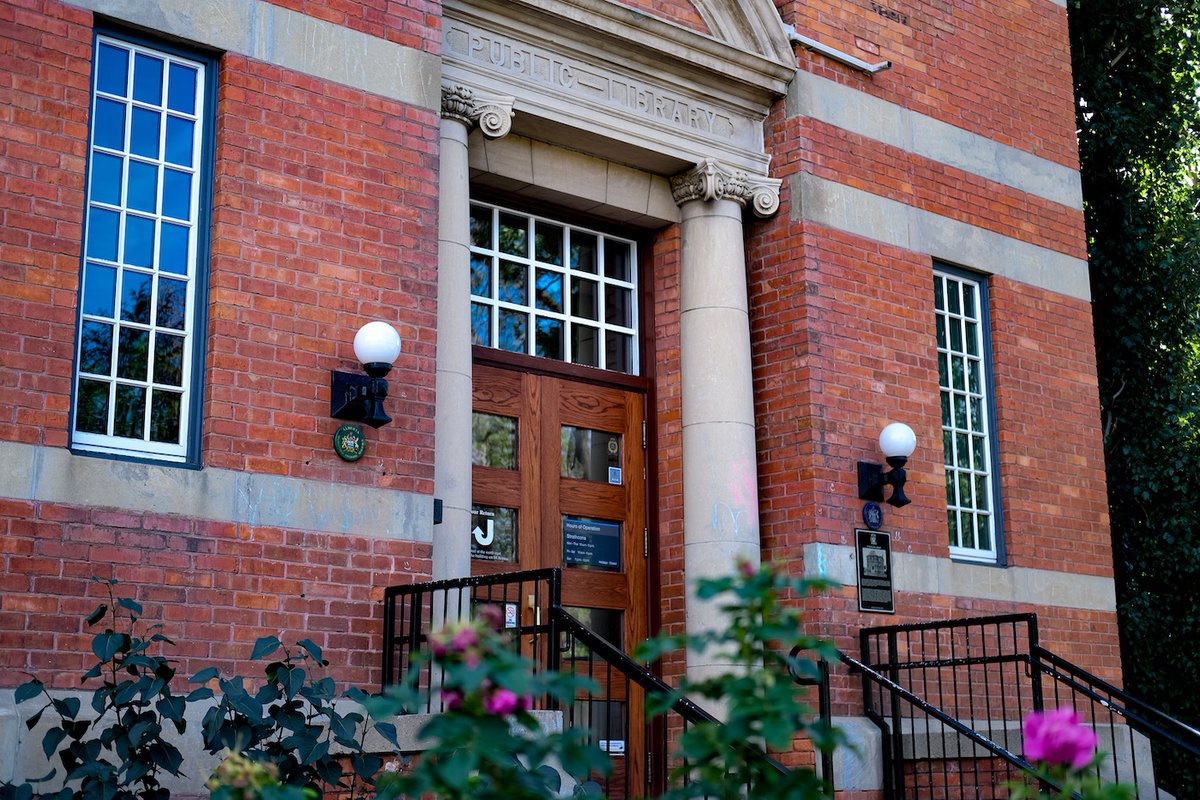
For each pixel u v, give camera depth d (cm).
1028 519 946
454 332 708
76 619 547
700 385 831
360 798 575
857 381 862
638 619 826
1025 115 1022
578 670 790
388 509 645
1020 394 966
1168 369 1204
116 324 599
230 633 587
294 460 621
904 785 789
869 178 904
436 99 704
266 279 629
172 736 558
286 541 611
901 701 829
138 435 596
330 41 671
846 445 845
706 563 803
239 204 627
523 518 789
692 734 312
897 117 931
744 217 889
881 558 843
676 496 838
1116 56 1259
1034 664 746
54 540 547
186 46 635
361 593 629
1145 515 1190
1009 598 916
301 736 528
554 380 823
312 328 638
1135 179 1265
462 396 705
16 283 557
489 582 600
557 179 812
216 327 611
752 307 877
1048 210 1021
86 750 497
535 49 781
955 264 950
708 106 859
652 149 824
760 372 864
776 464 844
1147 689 1148
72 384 575
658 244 877
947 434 930
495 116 745
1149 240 1211
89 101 593
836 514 828
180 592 577
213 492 594
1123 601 1169
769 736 296
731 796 335
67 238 573
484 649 293
